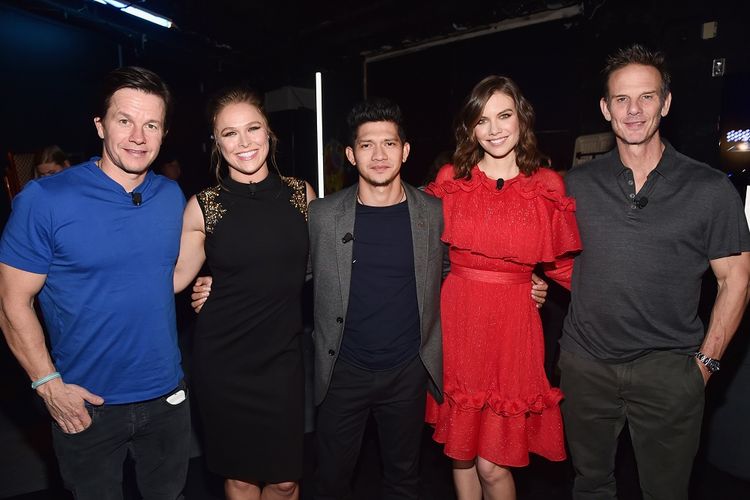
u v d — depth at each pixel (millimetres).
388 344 1947
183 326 4395
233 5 7188
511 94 1896
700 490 2594
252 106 1861
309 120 9062
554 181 1945
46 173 4395
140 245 1646
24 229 1517
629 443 3039
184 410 1817
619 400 1933
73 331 1607
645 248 1790
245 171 1869
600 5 5457
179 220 1770
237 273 1880
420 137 7941
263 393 1918
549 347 3371
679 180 1780
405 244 1948
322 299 1962
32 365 1545
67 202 1546
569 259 1964
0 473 2740
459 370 2002
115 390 1660
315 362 2010
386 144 1888
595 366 1903
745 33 4266
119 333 1633
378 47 7930
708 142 4508
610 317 1854
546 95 6258
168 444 1784
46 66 6637
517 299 1953
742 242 1749
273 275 1889
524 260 1899
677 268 1785
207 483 2639
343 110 8711
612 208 1834
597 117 5656
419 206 1962
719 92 4418
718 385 2740
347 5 7480
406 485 2098
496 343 1956
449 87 7422
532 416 2023
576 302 1948
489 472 2023
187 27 6898
